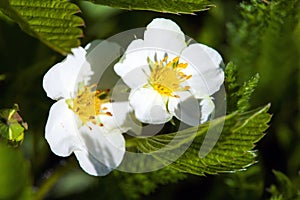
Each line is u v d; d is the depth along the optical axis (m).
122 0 0.20
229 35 0.24
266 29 0.24
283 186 0.23
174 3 0.20
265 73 0.24
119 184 0.23
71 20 0.19
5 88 0.23
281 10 0.23
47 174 0.24
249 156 0.21
